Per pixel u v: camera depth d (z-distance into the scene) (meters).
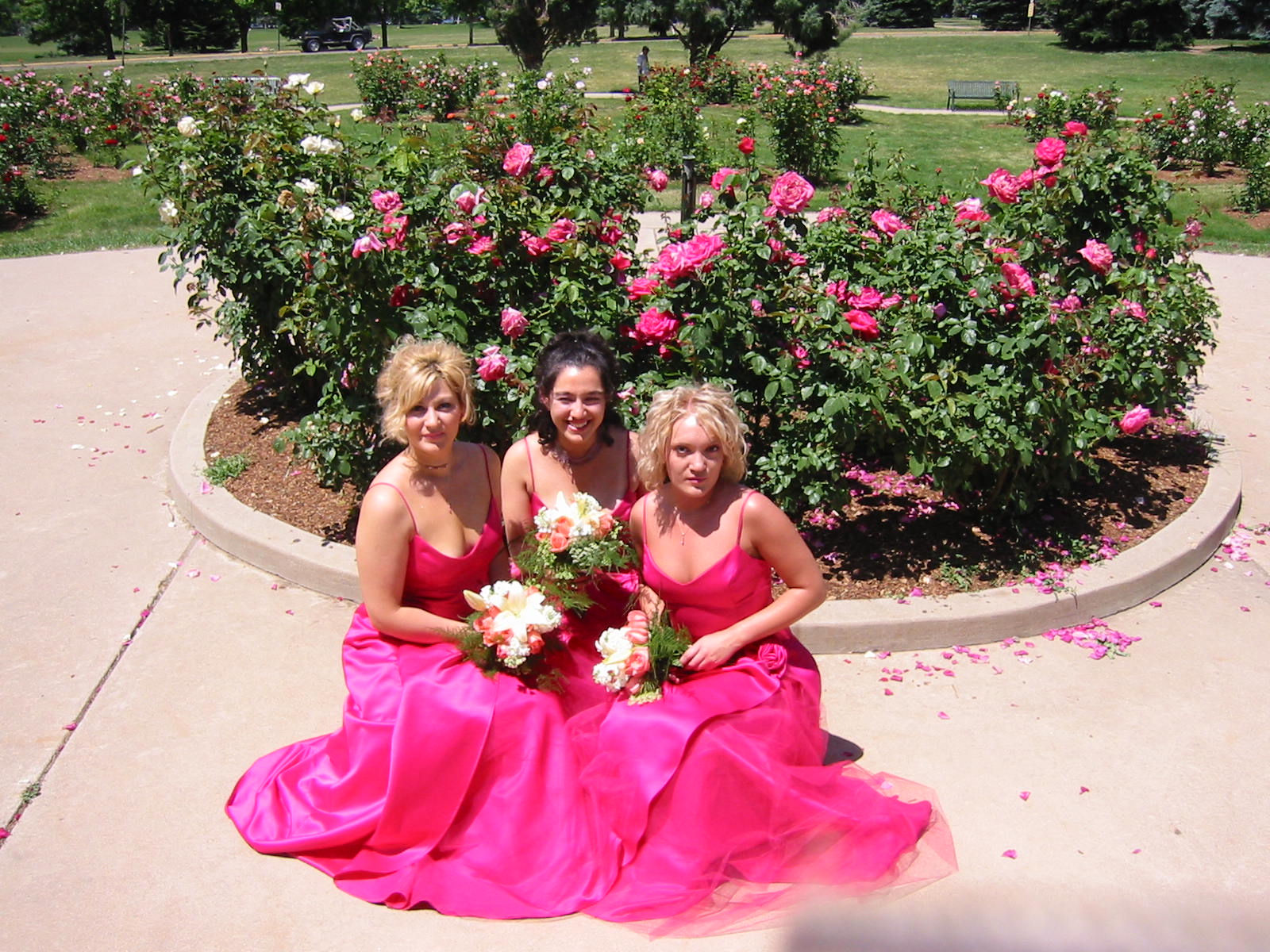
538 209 4.78
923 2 51.38
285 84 7.32
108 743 3.68
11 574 4.84
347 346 4.63
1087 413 4.63
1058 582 4.40
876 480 5.40
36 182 15.05
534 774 3.08
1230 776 3.48
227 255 5.80
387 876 3.02
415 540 3.32
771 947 2.79
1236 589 4.66
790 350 4.51
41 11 49.62
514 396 4.32
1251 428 6.56
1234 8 37.50
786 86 15.08
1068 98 19.22
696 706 3.12
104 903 2.97
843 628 4.12
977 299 4.46
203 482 5.48
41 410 6.95
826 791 3.14
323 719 3.81
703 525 3.29
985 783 3.46
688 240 4.72
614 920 2.87
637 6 28.20
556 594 3.38
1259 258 11.39
